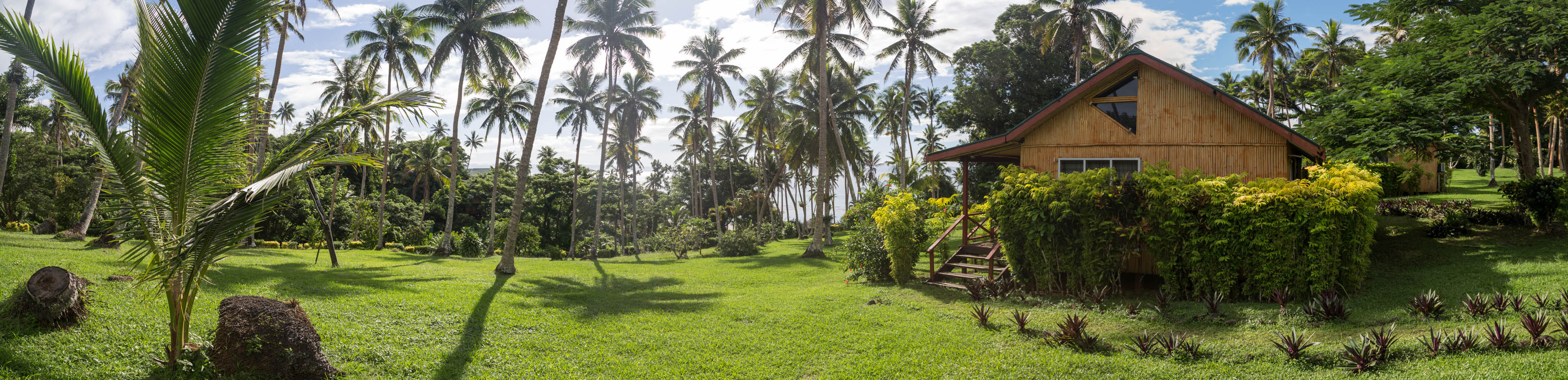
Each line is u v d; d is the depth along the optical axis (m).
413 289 13.41
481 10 30.06
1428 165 28.20
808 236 52.50
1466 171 45.81
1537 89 15.03
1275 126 12.56
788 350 9.34
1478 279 10.39
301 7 26.34
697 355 9.07
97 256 14.40
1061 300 12.09
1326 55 42.19
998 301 12.50
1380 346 6.96
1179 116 13.68
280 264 17.67
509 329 10.09
